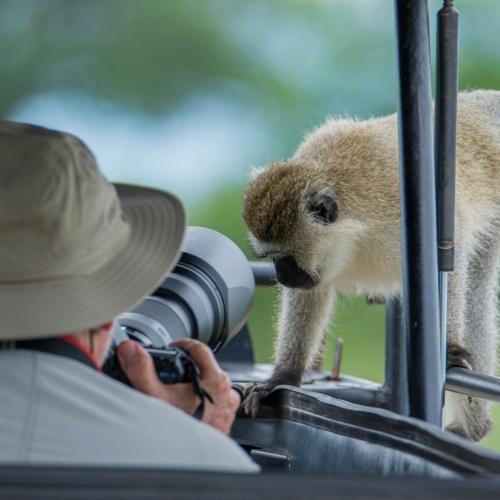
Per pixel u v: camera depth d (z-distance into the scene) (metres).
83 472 3.10
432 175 5.62
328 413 5.07
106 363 4.44
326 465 4.99
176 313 5.90
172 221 4.25
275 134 30.69
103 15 32.44
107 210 3.94
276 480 3.07
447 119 5.93
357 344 25.66
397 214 10.59
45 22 32.34
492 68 27.19
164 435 3.67
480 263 11.34
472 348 11.31
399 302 7.55
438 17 5.98
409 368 5.62
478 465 3.86
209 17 32.28
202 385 4.61
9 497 2.99
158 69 32.22
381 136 11.13
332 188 10.60
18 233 3.74
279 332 10.59
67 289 3.84
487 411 10.66
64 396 3.69
